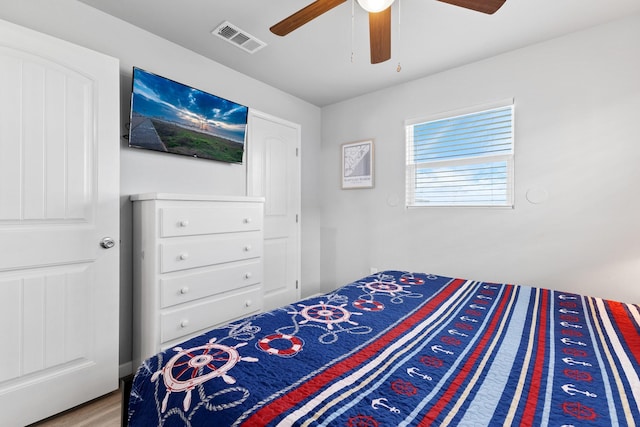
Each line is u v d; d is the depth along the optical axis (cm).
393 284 181
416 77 289
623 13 195
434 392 72
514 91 239
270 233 302
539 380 77
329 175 362
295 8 192
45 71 153
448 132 278
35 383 150
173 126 218
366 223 330
